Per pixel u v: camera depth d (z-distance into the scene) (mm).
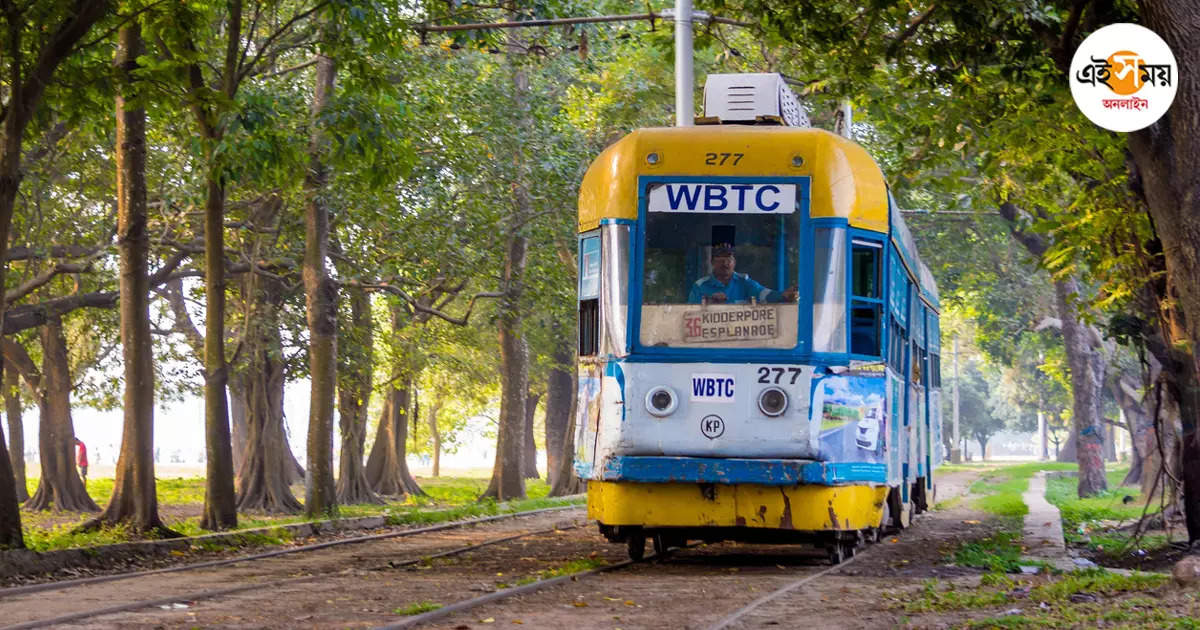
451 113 48156
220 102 31359
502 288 55812
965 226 73750
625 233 22750
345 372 59031
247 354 55969
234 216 52719
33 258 46656
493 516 45812
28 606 19781
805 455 21953
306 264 43250
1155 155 20469
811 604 18422
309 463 42344
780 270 22438
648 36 38719
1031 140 29875
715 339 22359
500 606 18391
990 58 27188
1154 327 30453
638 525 22625
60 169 47188
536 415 140875
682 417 22219
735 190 22625
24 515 52906
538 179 49969
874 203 23188
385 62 44438
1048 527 34688
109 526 33750
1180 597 16812
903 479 29016
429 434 112438
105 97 30781
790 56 34000
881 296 23391
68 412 57281
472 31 35875
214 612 18297
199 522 39688
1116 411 140000
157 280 47781
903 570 23375
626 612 17672
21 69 28562
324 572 25469
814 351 22188
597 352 22938
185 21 31375
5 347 57125
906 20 28250
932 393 40219
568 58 54812
